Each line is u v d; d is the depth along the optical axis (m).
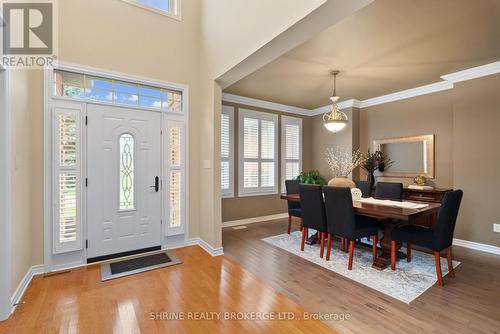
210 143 3.54
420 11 2.29
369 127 5.36
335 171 5.77
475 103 3.69
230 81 3.46
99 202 3.13
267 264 3.11
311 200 3.38
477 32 2.66
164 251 3.53
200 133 3.85
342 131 5.62
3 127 2.01
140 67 3.40
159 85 3.56
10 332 1.82
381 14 2.34
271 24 2.33
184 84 3.74
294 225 5.16
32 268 2.69
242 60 2.79
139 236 3.42
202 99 3.78
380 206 3.04
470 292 2.42
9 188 2.04
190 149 3.81
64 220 2.87
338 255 3.42
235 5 2.92
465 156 3.79
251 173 5.43
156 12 3.54
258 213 5.54
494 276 2.76
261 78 4.07
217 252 3.43
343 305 2.21
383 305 2.21
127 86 3.38
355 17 2.38
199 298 2.31
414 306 2.19
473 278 2.71
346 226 2.97
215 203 3.46
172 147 3.66
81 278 2.67
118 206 3.26
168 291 2.43
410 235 2.75
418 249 3.65
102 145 3.15
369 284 2.59
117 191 3.26
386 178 5.01
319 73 3.84
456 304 2.22
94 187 3.10
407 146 4.71
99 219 3.13
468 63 3.46
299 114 6.23
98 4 3.13
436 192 3.88
